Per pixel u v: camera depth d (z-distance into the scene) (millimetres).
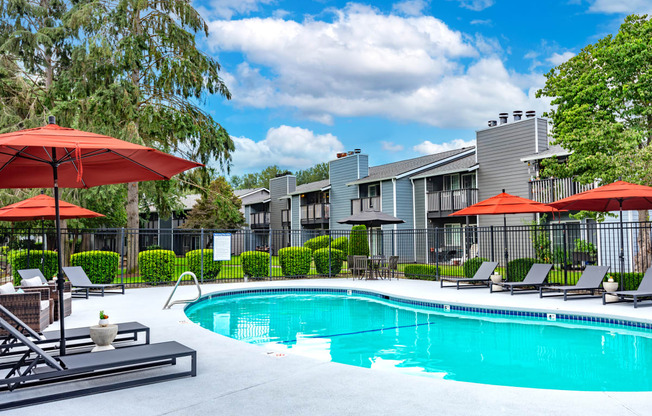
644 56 13711
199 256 17484
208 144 19859
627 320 9258
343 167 33812
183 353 5148
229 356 6250
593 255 17000
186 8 19516
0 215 12266
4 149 5121
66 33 21078
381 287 15242
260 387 4859
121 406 4281
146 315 9859
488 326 9906
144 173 6289
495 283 13648
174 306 11297
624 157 13547
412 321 10656
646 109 14258
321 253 19781
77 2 22312
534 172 21469
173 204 23922
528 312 10531
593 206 13578
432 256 27062
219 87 20672
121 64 17922
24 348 6789
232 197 40219
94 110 17656
